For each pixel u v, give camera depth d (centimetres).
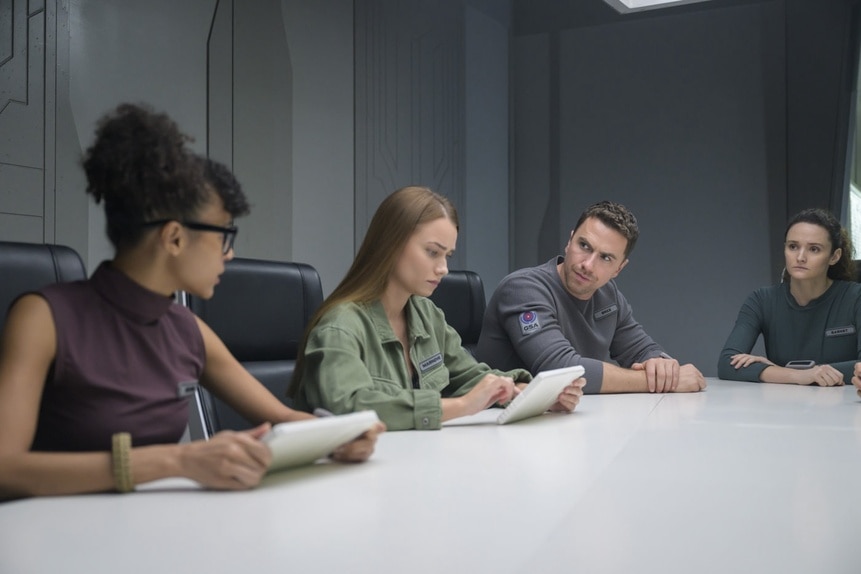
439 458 113
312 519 77
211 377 121
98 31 304
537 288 233
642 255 517
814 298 281
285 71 385
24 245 132
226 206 100
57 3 289
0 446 86
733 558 64
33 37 281
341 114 416
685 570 61
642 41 515
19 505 82
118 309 101
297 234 389
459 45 501
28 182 280
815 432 143
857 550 67
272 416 121
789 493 91
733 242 493
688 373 223
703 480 98
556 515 79
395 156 451
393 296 161
